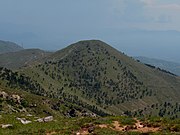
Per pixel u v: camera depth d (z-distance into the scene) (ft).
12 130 126.00
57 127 125.39
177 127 112.88
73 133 111.04
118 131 110.52
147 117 137.49
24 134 114.52
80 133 110.93
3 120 152.76
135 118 134.62
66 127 122.21
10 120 154.40
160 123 122.52
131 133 106.01
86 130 116.16
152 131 109.81
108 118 135.23
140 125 121.60
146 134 105.40
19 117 171.01
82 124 127.13
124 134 105.19
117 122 128.26
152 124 120.47
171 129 113.19
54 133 112.57
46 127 128.88
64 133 111.55
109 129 113.60
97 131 109.29
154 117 135.95
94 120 133.80
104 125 122.21
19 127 134.62
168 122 123.65
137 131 110.11
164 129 113.60
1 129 127.34
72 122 137.39
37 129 122.21
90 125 121.29
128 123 123.95
